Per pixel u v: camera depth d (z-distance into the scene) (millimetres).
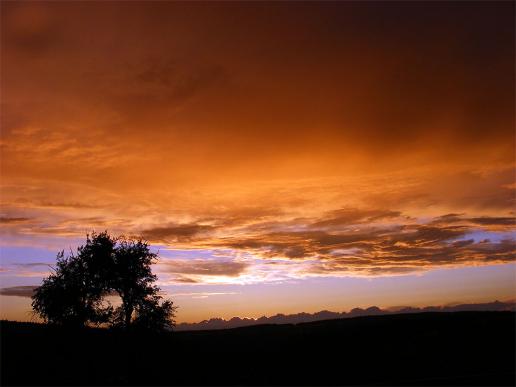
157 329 53156
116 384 39031
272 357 50031
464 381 35094
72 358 46094
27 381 39094
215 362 48188
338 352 49844
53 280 52969
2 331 53719
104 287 53312
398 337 52188
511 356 44312
